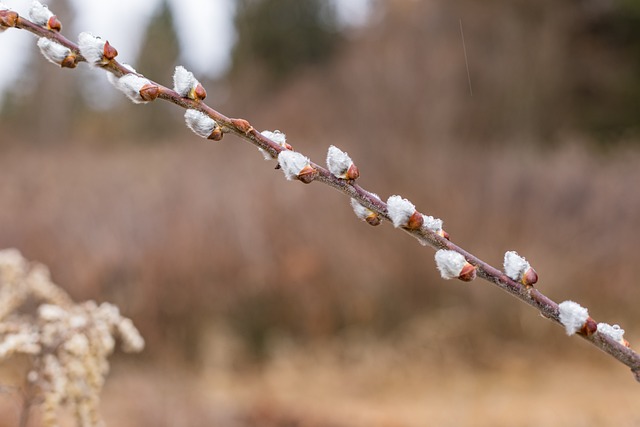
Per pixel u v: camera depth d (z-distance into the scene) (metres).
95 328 1.81
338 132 15.21
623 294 7.75
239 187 8.52
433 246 1.06
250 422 5.14
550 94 19.23
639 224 8.37
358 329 7.39
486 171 9.11
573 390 6.03
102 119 24.36
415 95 16.53
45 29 1.05
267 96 24.75
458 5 20.00
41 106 24.06
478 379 6.48
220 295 7.34
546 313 1.05
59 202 8.60
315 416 5.41
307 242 7.77
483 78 18.75
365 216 1.08
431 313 7.41
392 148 9.77
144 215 7.91
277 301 7.49
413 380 6.51
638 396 5.75
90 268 7.17
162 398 5.18
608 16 20.09
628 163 11.27
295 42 26.50
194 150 12.38
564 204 8.55
